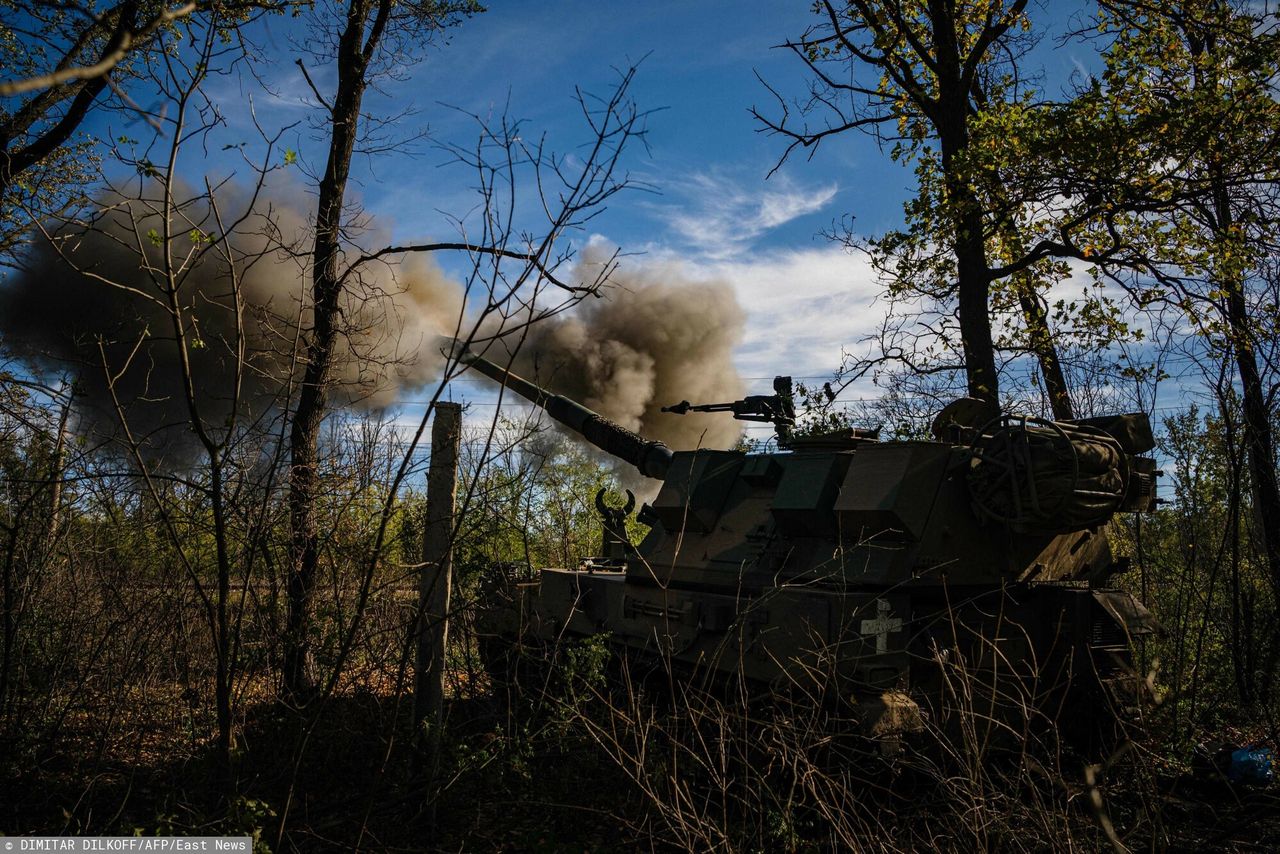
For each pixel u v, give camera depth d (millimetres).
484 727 8141
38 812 6352
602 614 9320
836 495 7887
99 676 7793
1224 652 8789
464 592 7953
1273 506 9164
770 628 7273
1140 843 6008
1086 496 6918
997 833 5418
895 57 13461
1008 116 12164
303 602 7172
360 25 10648
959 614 7582
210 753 6609
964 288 12555
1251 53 11078
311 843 5961
